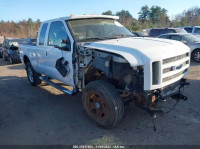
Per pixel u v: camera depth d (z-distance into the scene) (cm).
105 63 341
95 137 342
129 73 325
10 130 377
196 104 456
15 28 6606
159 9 6291
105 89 340
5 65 1229
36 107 484
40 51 541
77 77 406
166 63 328
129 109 441
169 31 1354
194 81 631
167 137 334
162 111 333
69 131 365
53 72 499
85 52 370
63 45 438
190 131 349
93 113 379
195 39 1052
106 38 437
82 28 440
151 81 307
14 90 635
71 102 507
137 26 3519
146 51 320
